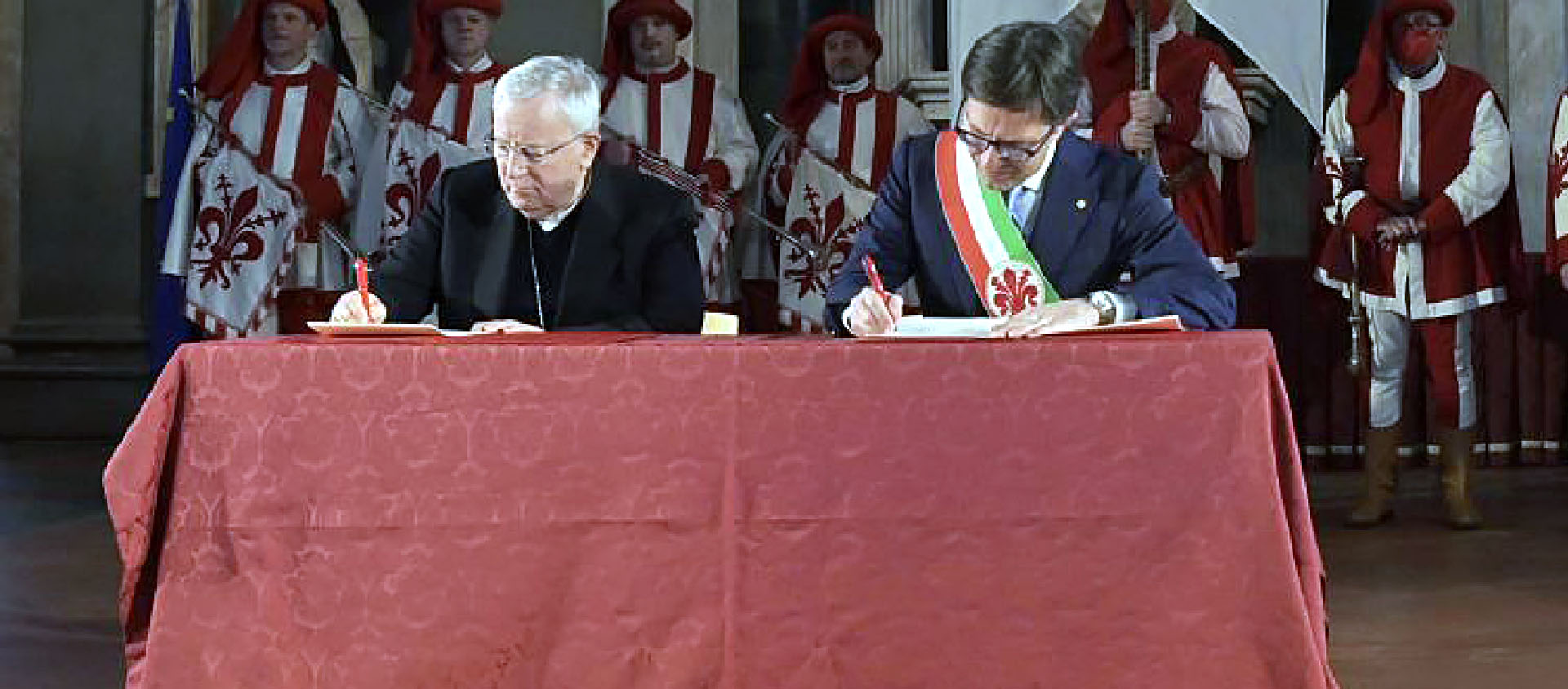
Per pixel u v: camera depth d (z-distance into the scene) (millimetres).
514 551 2867
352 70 11109
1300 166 10703
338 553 2875
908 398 2857
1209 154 6949
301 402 2881
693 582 2859
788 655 2852
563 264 4215
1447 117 7539
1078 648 2844
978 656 2852
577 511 2867
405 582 2871
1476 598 5734
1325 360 10023
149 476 2859
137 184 11852
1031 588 2850
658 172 8641
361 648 2867
